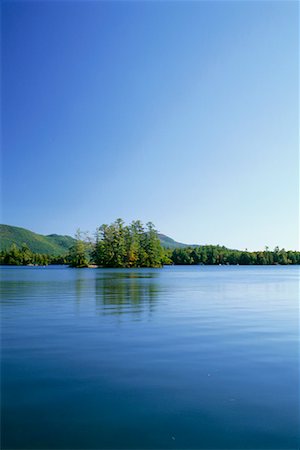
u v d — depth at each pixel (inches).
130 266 5064.0
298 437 246.4
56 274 2940.5
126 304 887.1
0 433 250.5
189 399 301.0
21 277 2401.6
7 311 757.9
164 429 255.6
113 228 5059.1
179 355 421.7
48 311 759.7
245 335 530.3
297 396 306.8
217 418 269.9
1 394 311.4
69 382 337.4
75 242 5221.5
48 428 256.5
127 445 236.5
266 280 2204.7
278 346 464.1
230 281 2066.9
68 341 489.7
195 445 236.8
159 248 5241.1
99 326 593.3
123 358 410.0
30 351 439.2
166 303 917.2
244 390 318.7
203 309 813.9
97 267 5236.2
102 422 264.7
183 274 3176.7
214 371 366.0
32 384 333.4
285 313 759.1
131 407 287.0
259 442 240.8
